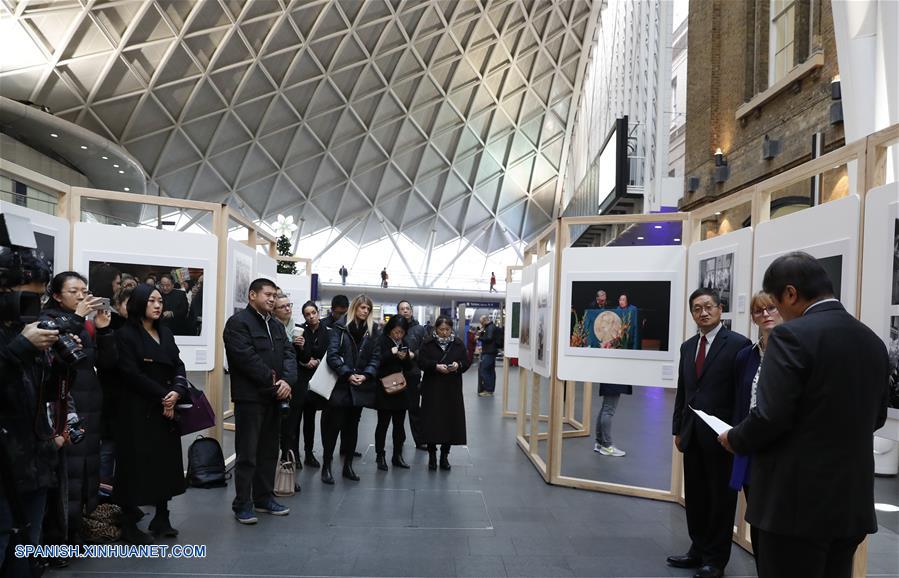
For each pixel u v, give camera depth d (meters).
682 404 4.71
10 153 20.53
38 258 3.22
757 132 12.10
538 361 7.82
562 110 49.81
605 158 27.47
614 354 6.69
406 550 4.68
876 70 6.55
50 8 24.05
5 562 2.98
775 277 2.70
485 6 41.12
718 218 14.11
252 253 8.14
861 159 3.88
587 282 6.87
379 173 47.06
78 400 4.25
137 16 26.69
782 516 2.50
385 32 38.31
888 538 5.24
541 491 6.57
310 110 39.88
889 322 3.55
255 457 5.29
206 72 32.12
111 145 23.89
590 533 5.20
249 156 39.78
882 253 3.61
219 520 5.30
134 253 6.31
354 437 6.95
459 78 45.06
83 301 4.18
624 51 32.03
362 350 6.94
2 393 2.90
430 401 7.34
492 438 9.72
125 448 4.50
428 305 45.56
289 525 5.21
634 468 7.78
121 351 4.49
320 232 47.31
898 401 3.46
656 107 23.52
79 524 4.30
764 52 12.18
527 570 4.34
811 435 2.47
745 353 4.29
